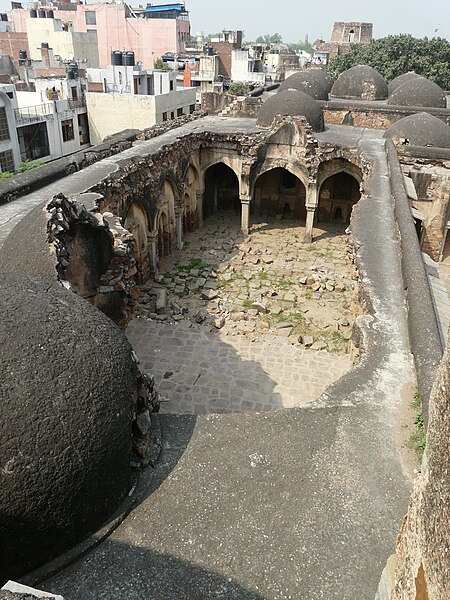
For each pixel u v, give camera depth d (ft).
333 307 48.88
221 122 78.18
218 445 17.87
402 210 38.63
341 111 79.77
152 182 53.72
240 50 194.80
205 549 14.56
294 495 16.17
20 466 12.99
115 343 16.62
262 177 75.56
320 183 65.98
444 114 75.00
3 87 97.91
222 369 38.99
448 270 60.18
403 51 125.70
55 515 13.53
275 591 13.60
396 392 20.76
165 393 36.17
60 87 108.37
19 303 15.42
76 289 29.07
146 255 53.83
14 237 27.20
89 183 44.57
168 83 129.08
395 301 27.81
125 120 108.37
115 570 13.99
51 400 13.78
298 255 62.18
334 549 14.64
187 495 16.06
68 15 220.23
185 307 47.52
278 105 71.31
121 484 15.44
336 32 198.18
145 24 213.46
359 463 17.38
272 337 43.47
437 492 9.02
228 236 68.90
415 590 9.67
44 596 9.41
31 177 43.65
